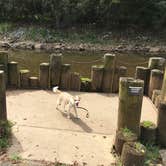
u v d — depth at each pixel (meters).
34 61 7.84
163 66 4.10
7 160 2.46
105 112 3.49
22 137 2.82
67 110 3.39
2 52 3.96
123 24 12.89
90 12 12.90
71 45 10.83
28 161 2.46
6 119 2.88
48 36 11.47
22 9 12.73
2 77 2.72
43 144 2.73
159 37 12.06
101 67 4.14
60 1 11.88
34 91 4.04
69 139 2.84
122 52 10.38
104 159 2.55
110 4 12.32
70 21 12.33
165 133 2.78
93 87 4.20
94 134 2.97
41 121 3.17
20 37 11.30
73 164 2.46
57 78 4.15
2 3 12.62
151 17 12.62
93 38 11.64
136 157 2.31
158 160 2.58
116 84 4.19
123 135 2.59
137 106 2.67
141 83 2.64
